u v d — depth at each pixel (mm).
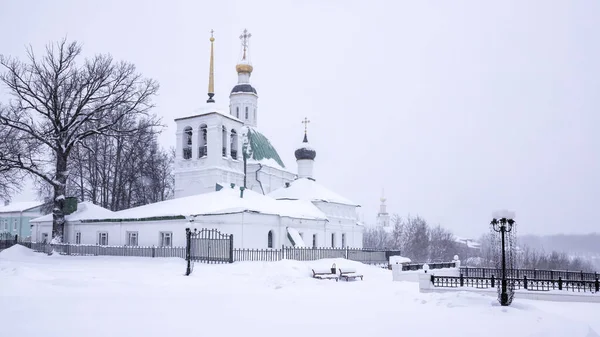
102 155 59125
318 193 51625
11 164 41844
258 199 39812
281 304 15062
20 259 34469
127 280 20453
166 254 32406
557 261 106062
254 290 19188
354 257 38625
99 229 40031
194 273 23781
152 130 56594
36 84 42438
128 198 58562
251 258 29859
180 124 49844
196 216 33469
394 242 105312
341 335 10352
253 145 56344
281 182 59219
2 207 88312
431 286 21531
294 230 38875
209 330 10562
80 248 38125
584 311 17734
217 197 38531
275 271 24781
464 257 117188
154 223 35844
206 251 30469
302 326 11281
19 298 14453
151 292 17266
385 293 19172
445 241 105625
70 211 43875
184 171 48688
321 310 13914
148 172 59844
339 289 20703
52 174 45250
